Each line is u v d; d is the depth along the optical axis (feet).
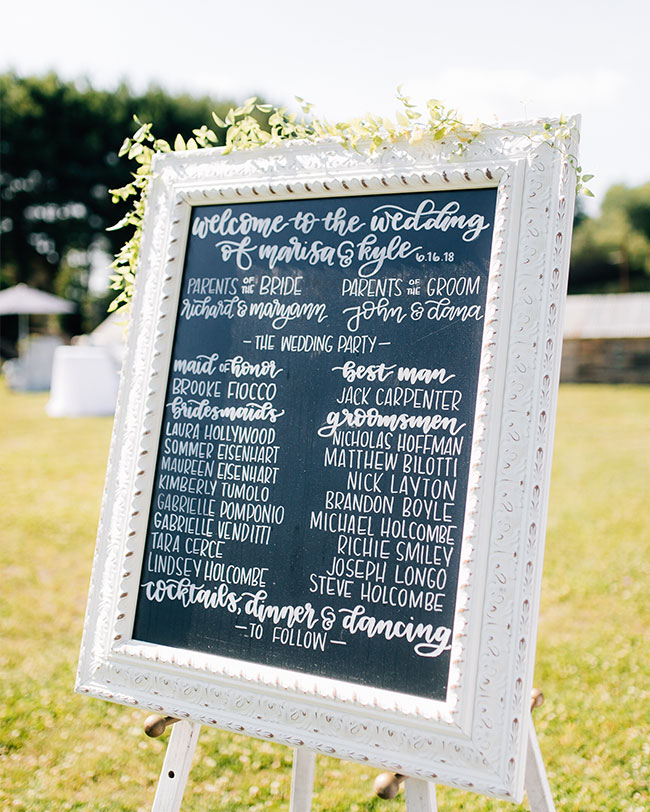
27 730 13.53
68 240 125.18
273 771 12.66
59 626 18.45
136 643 7.82
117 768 12.56
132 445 8.23
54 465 37.78
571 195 6.81
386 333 7.51
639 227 132.36
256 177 8.15
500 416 6.72
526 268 6.78
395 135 7.45
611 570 22.70
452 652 6.51
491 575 6.51
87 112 117.70
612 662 16.55
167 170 8.58
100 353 54.60
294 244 8.07
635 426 52.13
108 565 8.07
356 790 12.10
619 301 79.41
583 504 30.55
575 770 12.43
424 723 6.50
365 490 7.36
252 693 7.24
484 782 6.26
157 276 8.45
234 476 7.93
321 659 7.18
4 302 72.95
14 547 24.59
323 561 7.39
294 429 7.77
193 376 8.30
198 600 7.81
